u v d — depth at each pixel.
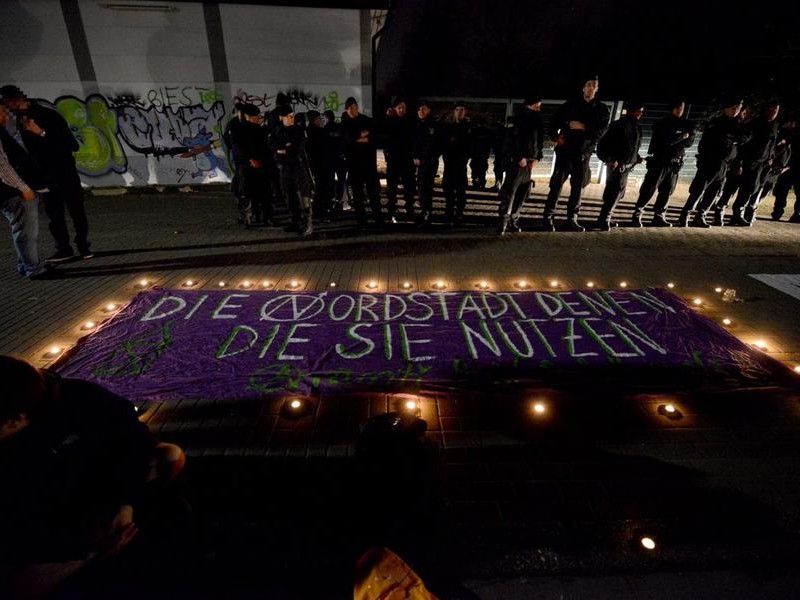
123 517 1.81
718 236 7.62
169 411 3.00
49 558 1.80
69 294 4.93
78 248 6.12
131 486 1.81
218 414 2.98
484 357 3.67
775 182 8.91
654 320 4.35
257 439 2.77
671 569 2.04
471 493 2.42
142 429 1.89
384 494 1.96
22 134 5.30
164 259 6.11
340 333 4.02
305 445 2.73
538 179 13.77
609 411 3.08
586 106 6.98
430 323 4.21
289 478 2.48
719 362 3.64
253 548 2.07
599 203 10.31
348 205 9.57
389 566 1.82
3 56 10.12
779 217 9.02
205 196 10.77
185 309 4.46
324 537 2.12
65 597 1.87
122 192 11.09
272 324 4.17
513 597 1.91
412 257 6.24
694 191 7.98
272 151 7.82
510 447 2.75
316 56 10.96
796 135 8.34
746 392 3.29
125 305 4.55
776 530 2.23
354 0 10.51
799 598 1.93
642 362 3.63
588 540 2.16
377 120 7.68
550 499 2.39
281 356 3.65
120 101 10.79
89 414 1.72
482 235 7.43
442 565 2.03
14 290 5.05
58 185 5.65
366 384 3.29
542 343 3.90
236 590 1.91
